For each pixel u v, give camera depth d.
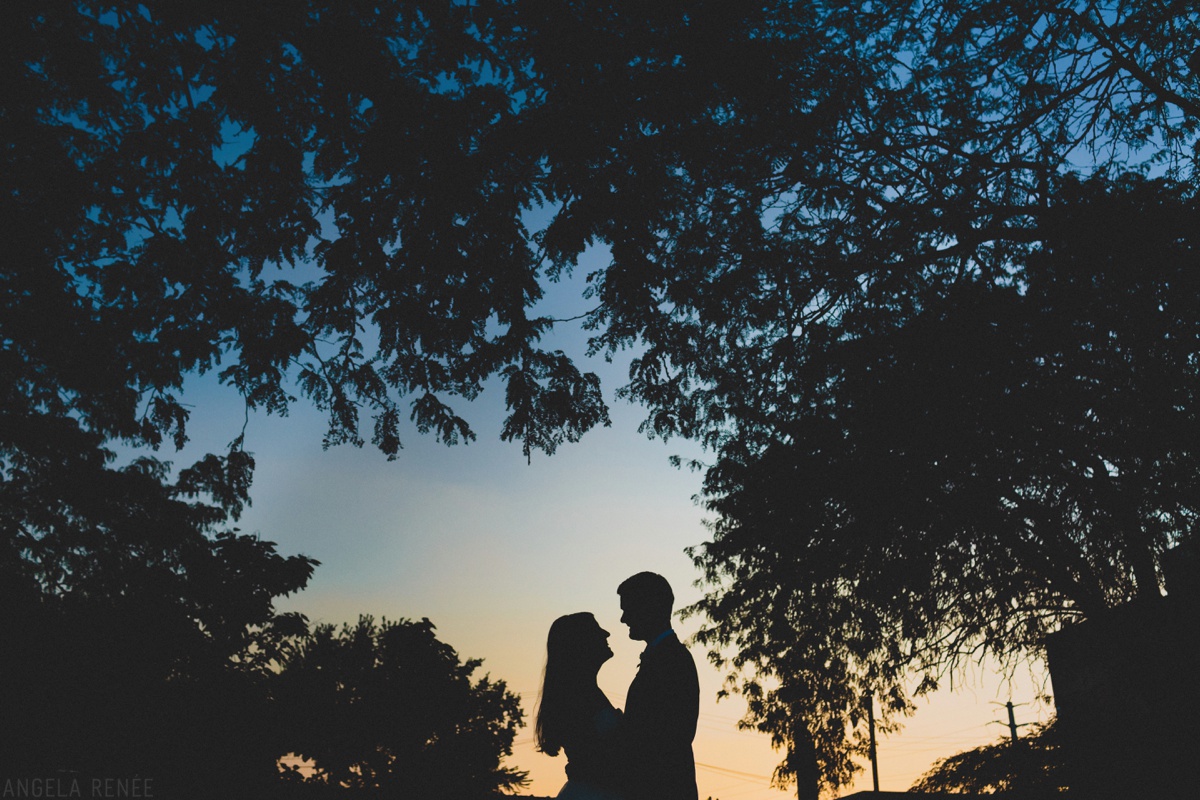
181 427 15.13
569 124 11.28
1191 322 11.45
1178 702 12.80
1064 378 12.22
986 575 14.48
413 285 12.99
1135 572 12.68
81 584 8.31
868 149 13.73
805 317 15.09
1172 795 13.02
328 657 9.05
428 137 11.22
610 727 3.63
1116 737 14.12
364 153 11.71
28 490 18.08
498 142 11.55
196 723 7.77
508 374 13.09
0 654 7.15
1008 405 12.44
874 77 13.56
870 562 15.14
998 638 15.43
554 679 3.86
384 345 13.41
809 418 15.11
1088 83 12.84
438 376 13.27
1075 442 12.12
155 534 16.25
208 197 13.30
